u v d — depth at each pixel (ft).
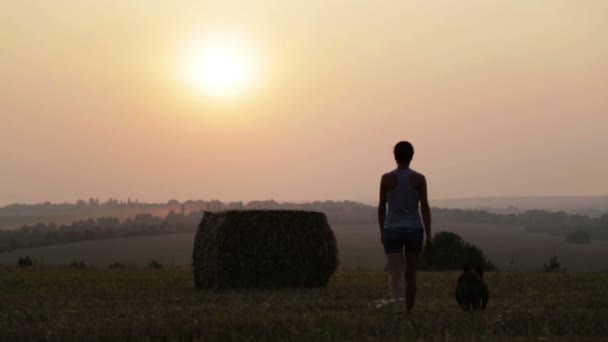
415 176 39.47
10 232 469.16
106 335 35.53
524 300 53.06
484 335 32.55
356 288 71.46
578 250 378.53
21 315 46.68
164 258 307.99
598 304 47.98
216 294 65.41
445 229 559.79
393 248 39.58
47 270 120.16
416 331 33.63
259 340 32.71
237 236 74.38
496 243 422.82
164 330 36.04
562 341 30.45
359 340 32.35
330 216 623.77
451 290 67.15
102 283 86.89
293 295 61.93
